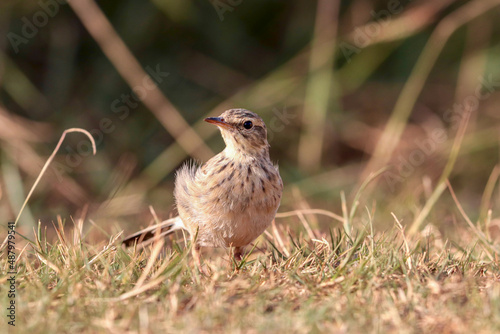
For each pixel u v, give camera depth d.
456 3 15.19
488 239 8.05
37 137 13.23
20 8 13.97
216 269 6.93
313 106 14.21
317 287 6.26
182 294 6.09
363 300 5.90
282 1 15.22
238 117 7.96
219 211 7.67
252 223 7.77
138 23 14.52
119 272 6.66
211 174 7.77
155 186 13.57
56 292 5.99
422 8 14.00
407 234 8.79
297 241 8.16
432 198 9.25
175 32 14.95
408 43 15.42
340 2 14.88
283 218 11.41
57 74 14.38
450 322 5.47
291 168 14.09
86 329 5.40
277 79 14.58
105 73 14.54
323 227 10.96
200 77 14.96
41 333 5.23
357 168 14.39
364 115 15.17
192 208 7.86
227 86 14.95
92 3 13.40
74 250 7.03
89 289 6.14
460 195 13.50
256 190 7.69
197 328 5.38
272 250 7.77
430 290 6.09
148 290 6.20
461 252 7.88
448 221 10.88
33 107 14.05
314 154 14.16
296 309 5.88
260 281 6.57
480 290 6.27
